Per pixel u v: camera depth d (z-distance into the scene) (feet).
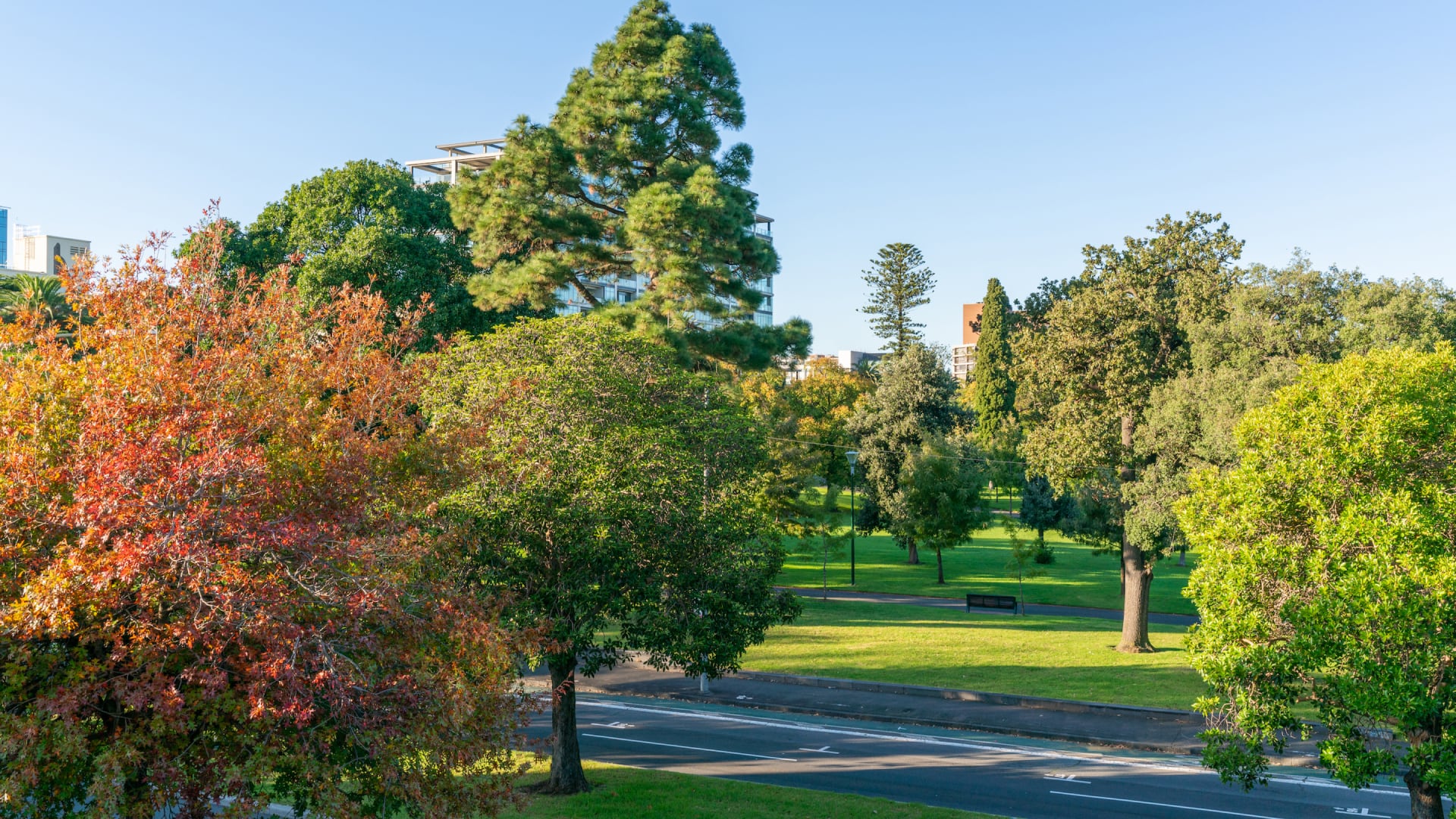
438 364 61.67
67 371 34.53
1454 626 39.19
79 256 36.11
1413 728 40.52
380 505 39.99
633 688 92.12
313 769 31.58
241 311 38.42
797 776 65.21
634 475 56.29
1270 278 97.40
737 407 104.01
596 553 52.29
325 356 41.06
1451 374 49.70
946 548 171.63
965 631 118.93
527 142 119.96
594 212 126.93
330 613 32.81
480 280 120.88
